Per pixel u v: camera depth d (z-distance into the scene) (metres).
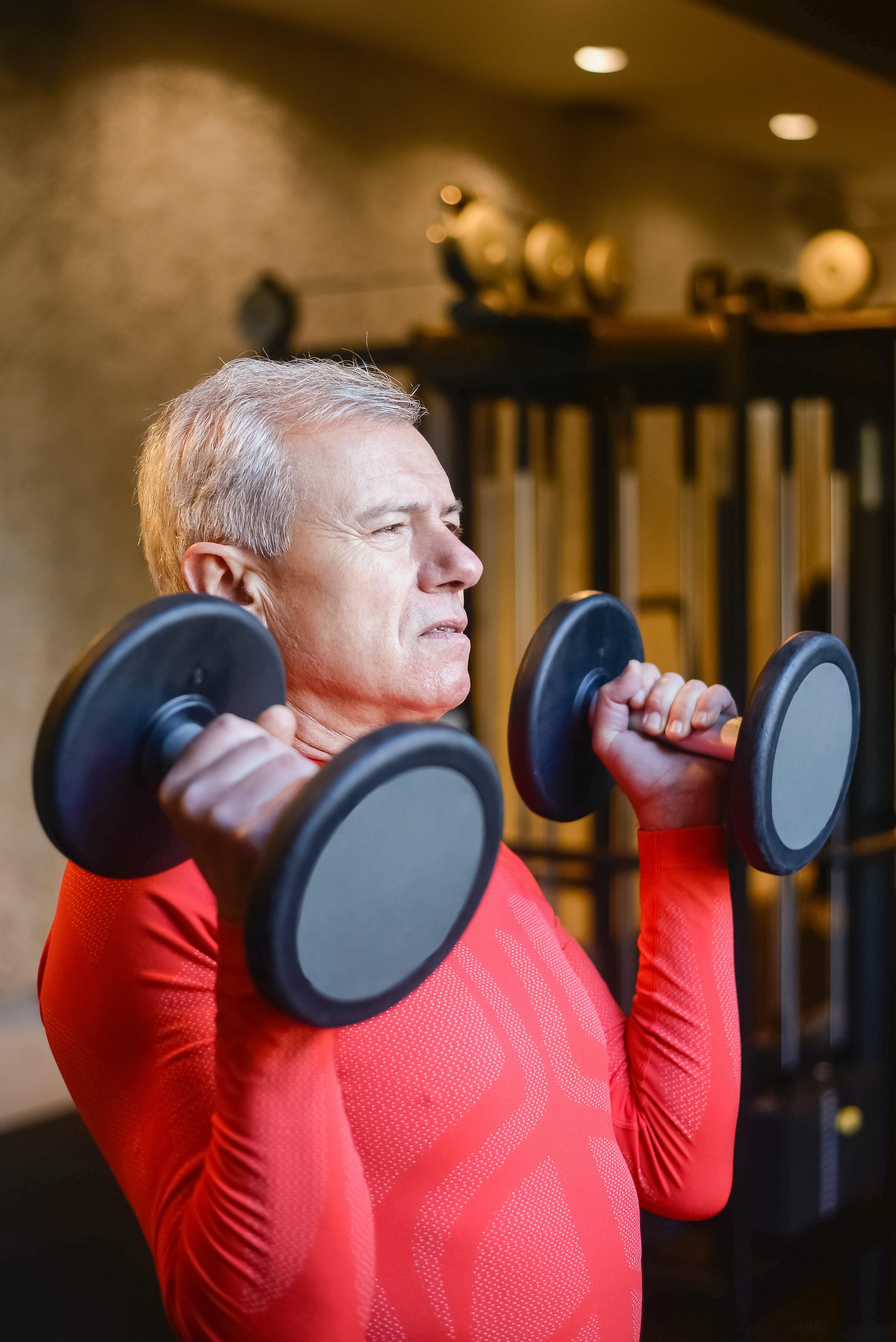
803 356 2.43
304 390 0.87
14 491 3.80
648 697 0.99
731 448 2.31
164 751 0.64
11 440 3.78
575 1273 0.84
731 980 1.01
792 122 5.56
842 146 5.94
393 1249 0.78
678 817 1.00
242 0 4.15
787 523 2.55
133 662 0.63
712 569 2.94
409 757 0.57
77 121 3.86
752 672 2.54
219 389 0.89
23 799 3.87
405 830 0.59
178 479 0.89
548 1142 0.85
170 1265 0.67
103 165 3.93
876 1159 2.54
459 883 0.63
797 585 2.59
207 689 0.67
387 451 0.85
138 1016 0.74
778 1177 2.35
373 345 2.96
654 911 1.01
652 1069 0.99
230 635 0.66
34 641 3.88
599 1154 0.90
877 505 2.56
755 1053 2.36
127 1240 2.72
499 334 2.66
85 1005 0.77
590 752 1.04
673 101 5.26
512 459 3.71
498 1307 0.80
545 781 1.01
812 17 3.48
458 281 2.78
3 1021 3.75
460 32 4.47
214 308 4.24
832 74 4.93
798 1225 2.36
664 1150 0.98
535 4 4.21
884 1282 2.45
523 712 0.98
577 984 0.98
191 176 4.14
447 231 2.75
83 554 3.97
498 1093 0.82
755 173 6.36
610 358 2.47
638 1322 0.91
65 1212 2.86
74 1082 0.78
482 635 2.97
